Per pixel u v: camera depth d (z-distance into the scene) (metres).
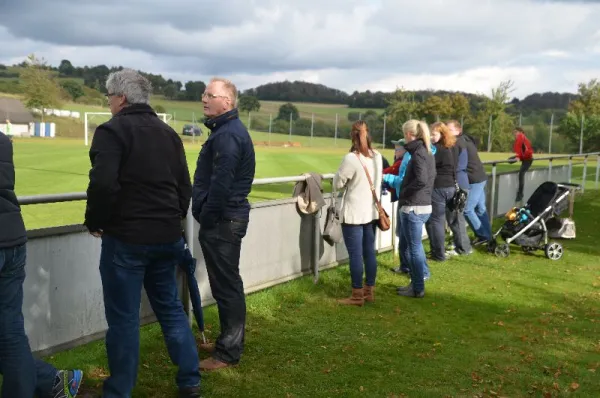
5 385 2.71
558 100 76.06
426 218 5.49
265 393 3.42
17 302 2.73
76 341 3.80
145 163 2.92
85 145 35.75
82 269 3.81
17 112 60.00
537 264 7.17
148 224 2.95
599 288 6.08
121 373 3.03
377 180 5.21
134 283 2.99
